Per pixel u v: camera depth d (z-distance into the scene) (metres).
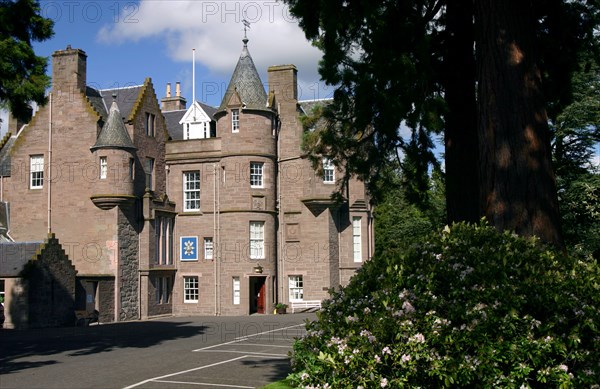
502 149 12.24
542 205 11.95
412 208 60.34
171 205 41.03
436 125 15.82
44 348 21.66
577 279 9.20
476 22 13.09
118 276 36.03
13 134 42.75
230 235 40.03
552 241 11.84
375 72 16.75
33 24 18.78
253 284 40.66
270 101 41.06
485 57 12.73
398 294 9.30
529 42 12.65
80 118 37.34
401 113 16.48
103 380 14.44
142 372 15.67
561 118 35.38
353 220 42.72
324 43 18.31
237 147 40.16
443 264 9.46
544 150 12.29
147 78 40.00
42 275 31.38
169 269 40.47
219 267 40.25
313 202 40.66
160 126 41.12
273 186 41.06
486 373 8.41
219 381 14.06
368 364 8.84
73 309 32.97
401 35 16.38
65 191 37.28
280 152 41.72
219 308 40.09
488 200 12.37
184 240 41.22
